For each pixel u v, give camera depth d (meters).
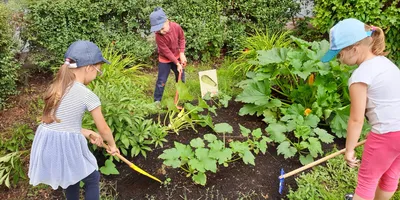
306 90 4.19
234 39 5.61
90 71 2.56
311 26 6.14
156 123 4.09
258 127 4.12
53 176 2.47
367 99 2.43
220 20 5.57
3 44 4.18
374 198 2.92
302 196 3.14
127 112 3.50
